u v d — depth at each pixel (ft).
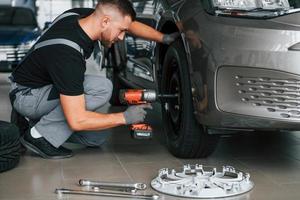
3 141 7.11
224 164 7.66
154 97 7.53
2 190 6.45
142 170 7.36
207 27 6.80
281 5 6.70
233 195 6.22
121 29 7.27
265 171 7.33
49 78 7.60
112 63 12.40
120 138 9.56
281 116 6.33
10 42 19.12
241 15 6.63
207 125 6.88
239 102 6.48
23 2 22.61
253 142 9.25
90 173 7.22
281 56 6.23
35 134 7.92
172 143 8.00
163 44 8.68
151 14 9.00
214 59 6.59
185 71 7.40
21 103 7.87
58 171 7.33
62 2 28.48
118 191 6.40
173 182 6.50
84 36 7.23
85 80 7.75
